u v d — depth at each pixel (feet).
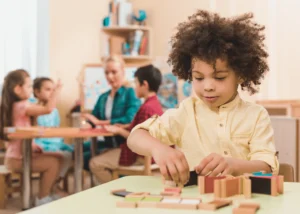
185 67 3.38
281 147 6.87
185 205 1.95
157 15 15.26
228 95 3.10
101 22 15.55
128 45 14.97
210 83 3.02
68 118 15.01
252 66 3.38
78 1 15.37
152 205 1.99
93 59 15.48
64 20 15.28
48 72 15.17
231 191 2.22
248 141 3.35
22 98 10.21
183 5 14.70
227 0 13.84
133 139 3.21
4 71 14.47
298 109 10.64
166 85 13.83
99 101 10.89
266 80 13.06
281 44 12.93
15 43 14.69
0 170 9.93
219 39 3.08
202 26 3.16
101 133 8.96
